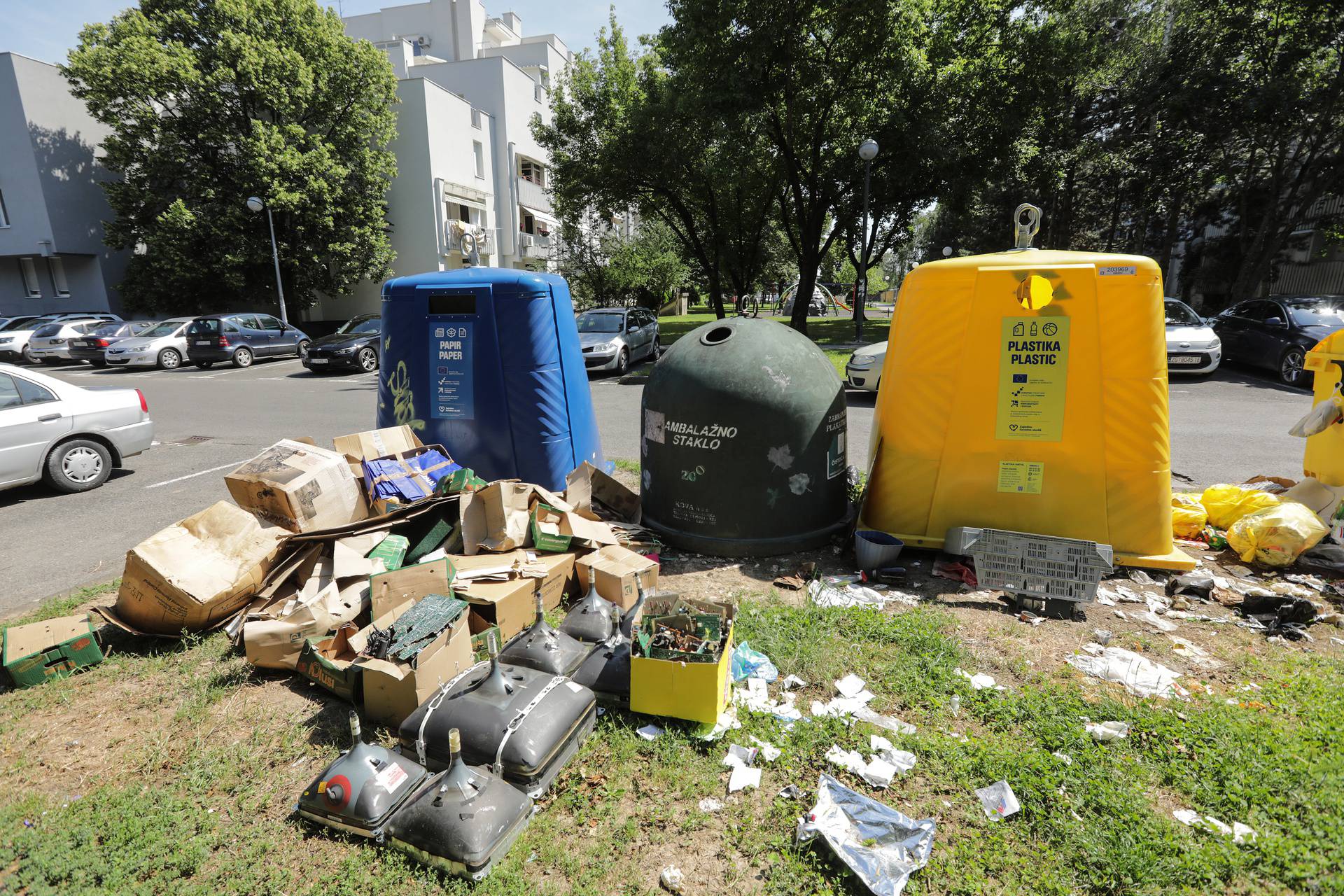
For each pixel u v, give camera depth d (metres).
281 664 3.45
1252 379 12.59
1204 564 4.69
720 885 2.25
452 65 35.50
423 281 5.57
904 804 2.57
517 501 4.39
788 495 4.82
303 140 25.48
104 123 26.83
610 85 23.23
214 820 2.58
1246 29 17.42
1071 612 4.01
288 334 22.11
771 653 3.58
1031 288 4.42
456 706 2.77
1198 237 27.23
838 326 29.23
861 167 19.52
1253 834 2.35
